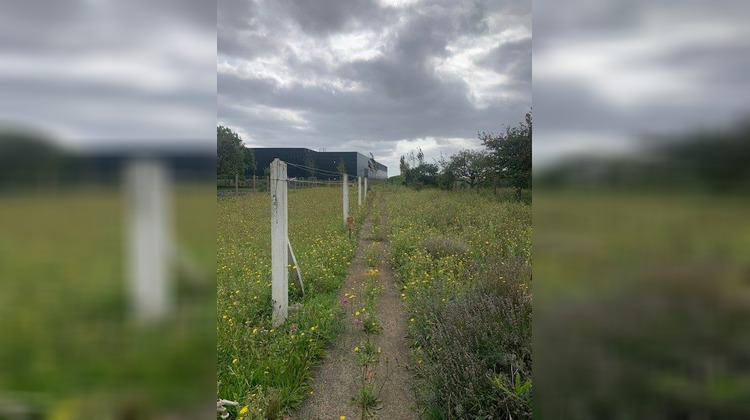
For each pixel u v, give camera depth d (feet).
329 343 11.70
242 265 18.31
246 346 9.98
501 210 33.40
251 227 30.37
